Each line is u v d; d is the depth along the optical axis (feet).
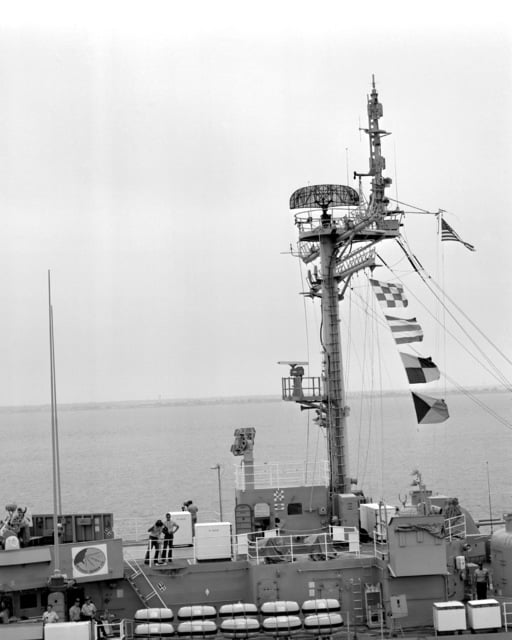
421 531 101.09
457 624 97.04
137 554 137.59
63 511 274.77
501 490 277.23
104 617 100.17
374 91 118.11
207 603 104.68
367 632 100.78
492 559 108.06
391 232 119.85
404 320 114.73
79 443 632.38
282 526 120.57
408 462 365.81
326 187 123.34
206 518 252.01
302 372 124.36
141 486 335.47
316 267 128.36
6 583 100.48
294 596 104.06
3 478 387.75
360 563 104.88
